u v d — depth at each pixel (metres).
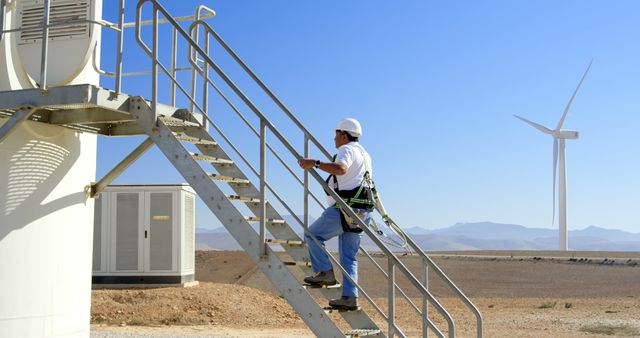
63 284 9.95
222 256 42.44
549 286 38.50
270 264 7.26
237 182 8.39
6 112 9.11
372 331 7.33
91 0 9.55
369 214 7.34
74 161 10.19
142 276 20.83
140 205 21.08
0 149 9.18
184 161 7.87
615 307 24.33
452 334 6.71
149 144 10.17
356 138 7.45
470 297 34.09
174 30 9.98
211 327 16.98
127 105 8.37
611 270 42.19
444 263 49.44
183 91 8.72
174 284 20.83
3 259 9.20
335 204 7.22
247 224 7.42
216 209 7.57
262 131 7.37
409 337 15.86
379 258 47.41
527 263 47.78
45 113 9.48
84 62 9.45
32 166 9.52
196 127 9.06
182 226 21.05
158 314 18.06
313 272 7.28
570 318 20.42
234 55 8.62
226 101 8.78
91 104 8.00
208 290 20.69
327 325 7.02
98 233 21.12
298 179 8.18
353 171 7.22
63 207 9.97
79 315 10.26
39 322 9.55
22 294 9.38
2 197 9.20
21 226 9.39
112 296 19.25
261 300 20.56
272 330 16.61
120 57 8.38
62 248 9.95
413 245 7.74
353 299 7.19
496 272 44.19
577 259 49.56
